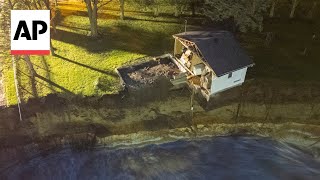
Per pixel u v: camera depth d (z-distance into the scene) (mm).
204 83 43312
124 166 41312
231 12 54812
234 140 43875
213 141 43719
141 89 43688
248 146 43469
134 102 43438
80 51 48969
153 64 47000
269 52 49344
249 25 53031
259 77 45875
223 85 43438
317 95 44969
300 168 41625
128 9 55969
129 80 44625
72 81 44875
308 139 43656
